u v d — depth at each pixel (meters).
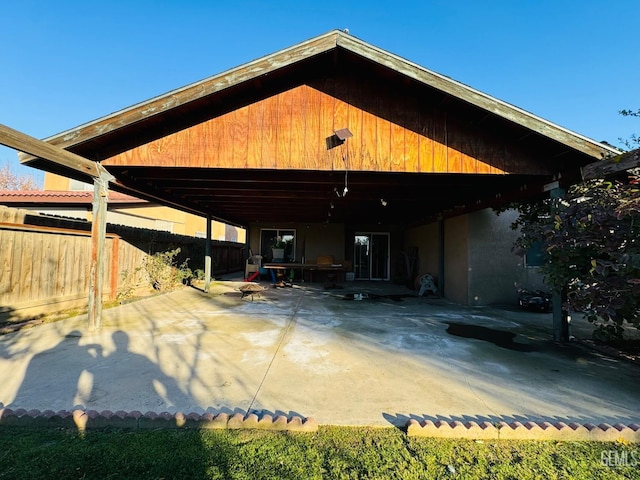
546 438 2.21
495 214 7.75
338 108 4.88
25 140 3.59
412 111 4.87
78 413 2.33
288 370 3.31
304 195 7.77
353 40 4.48
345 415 2.45
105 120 4.34
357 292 9.82
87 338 4.33
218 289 10.07
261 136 4.84
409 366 3.47
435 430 2.22
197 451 2.04
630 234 3.22
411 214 10.53
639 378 3.21
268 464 1.94
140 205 14.23
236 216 12.27
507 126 4.68
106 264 7.12
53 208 13.07
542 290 7.83
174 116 4.77
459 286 7.92
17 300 4.95
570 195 4.29
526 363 3.61
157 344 4.13
